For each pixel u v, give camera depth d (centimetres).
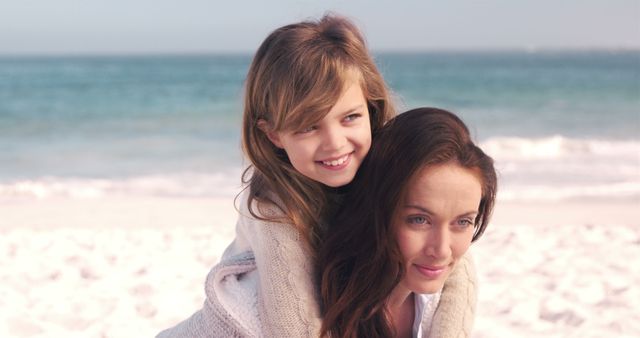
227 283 253
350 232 231
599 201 1053
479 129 2161
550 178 1252
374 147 227
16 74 6103
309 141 225
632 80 4672
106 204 1016
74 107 2823
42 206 1005
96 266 624
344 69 223
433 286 229
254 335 242
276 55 229
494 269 620
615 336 450
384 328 245
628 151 1614
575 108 2797
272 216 238
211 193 1118
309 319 236
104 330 450
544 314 498
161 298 522
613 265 644
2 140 1898
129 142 1834
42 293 541
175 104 2922
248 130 241
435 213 217
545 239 762
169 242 744
